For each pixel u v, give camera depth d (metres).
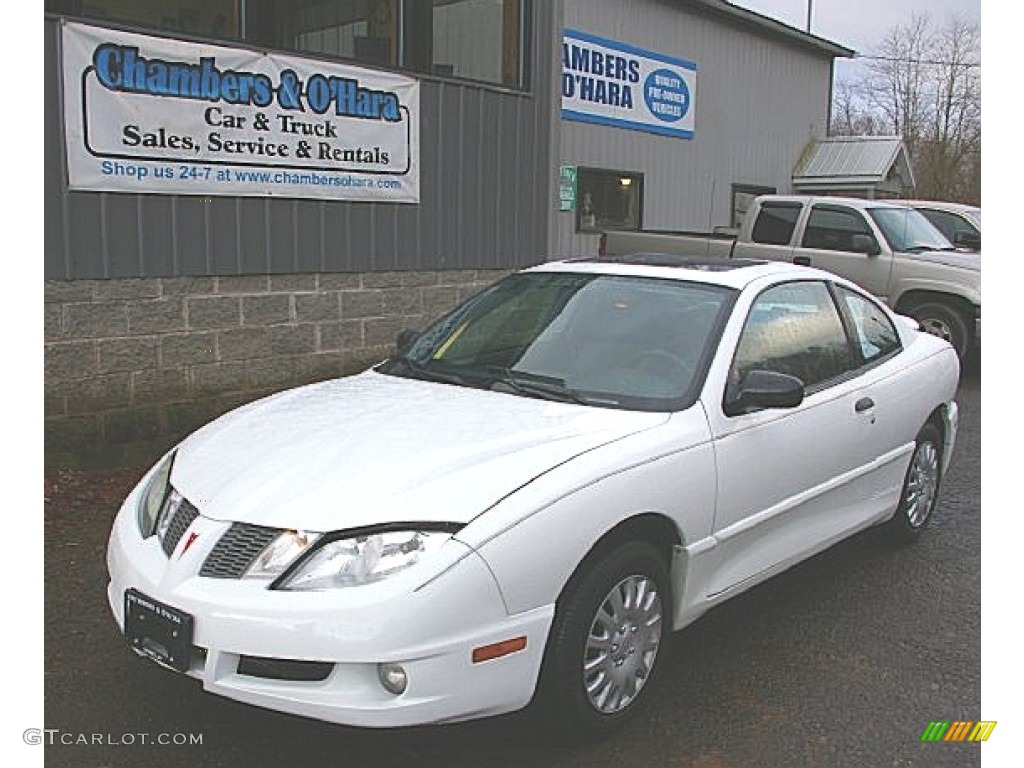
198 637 3.04
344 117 8.04
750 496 4.06
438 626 2.97
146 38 6.69
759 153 18.16
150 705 3.69
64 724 3.54
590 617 3.36
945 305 11.23
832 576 5.23
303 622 2.95
